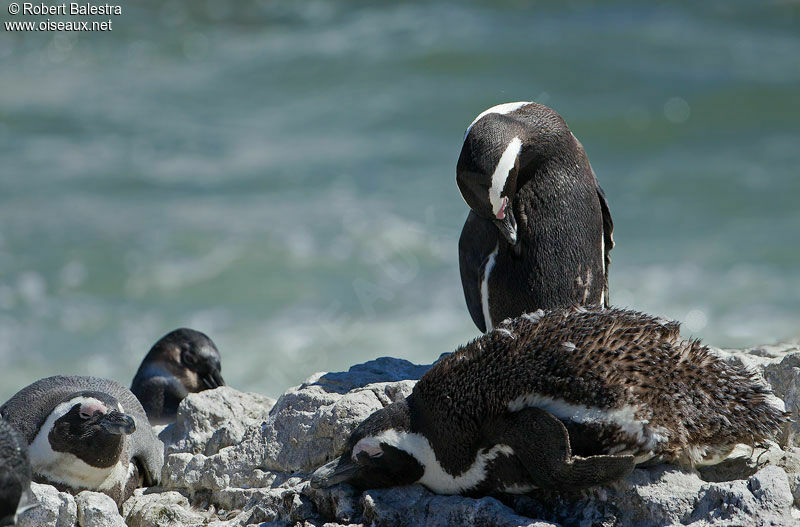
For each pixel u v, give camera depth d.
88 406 7.50
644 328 6.39
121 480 7.79
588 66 37.25
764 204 26.72
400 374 8.52
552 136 7.73
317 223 24.94
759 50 39.16
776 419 6.38
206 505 7.65
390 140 31.27
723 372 6.39
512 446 6.14
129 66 38.25
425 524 6.41
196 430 8.48
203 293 22.02
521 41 38.94
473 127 7.59
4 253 23.64
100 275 22.52
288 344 19.59
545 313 6.65
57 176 28.42
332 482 6.72
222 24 42.12
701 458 6.40
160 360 11.54
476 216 8.23
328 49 39.06
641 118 33.22
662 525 6.09
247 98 35.59
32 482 7.20
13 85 35.72
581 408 6.12
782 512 5.85
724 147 31.67
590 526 6.22
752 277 22.12
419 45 38.66
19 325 20.78
